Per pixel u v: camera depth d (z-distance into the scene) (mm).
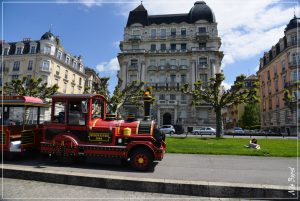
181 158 11023
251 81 65625
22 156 10219
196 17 51406
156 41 51312
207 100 27578
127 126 8938
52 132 9500
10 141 9562
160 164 9578
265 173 8172
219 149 13719
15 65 45594
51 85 45156
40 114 11023
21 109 10188
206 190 6250
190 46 50219
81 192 6340
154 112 47469
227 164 9680
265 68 54344
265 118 54062
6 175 7641
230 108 77062
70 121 9234
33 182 7184
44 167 8539
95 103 9617
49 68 44844
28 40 47625
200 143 17500
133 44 52062
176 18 53312
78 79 57094
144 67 49938
